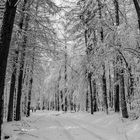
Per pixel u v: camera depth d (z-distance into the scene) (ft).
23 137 31.01
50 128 44.34
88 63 61.67
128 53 49.08
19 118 50.96
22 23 45.88
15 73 49.19
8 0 22.31
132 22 51.34
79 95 100.17
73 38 69.05
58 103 175.83
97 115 65.98
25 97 87.76
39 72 75.61
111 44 46.68
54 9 36.17
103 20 52.26
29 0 40.93
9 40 22.35
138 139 30.40
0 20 38.04
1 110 21.35
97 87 85.15
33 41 48.29
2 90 21.42
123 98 47.96
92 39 64.54
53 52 49.70
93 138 32.63
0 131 21.34
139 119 40.55
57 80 149.18
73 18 50.96
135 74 46.32
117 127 41.55
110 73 85.76
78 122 58.13
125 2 53.78
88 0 45.42
